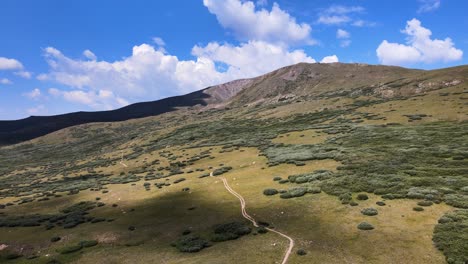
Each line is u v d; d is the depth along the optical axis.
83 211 79.94
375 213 47.25
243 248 42.22
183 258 42.56
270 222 51.22
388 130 109.88
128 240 53.97
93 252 50.53
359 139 103.88
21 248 57.03
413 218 44.31
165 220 62.06
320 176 70.31
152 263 42.78
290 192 62.91
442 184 55.47
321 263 35.38
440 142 85.62
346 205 52.44
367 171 68.38
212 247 44.97
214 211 62.19
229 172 96.25
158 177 110.81
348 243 39.56
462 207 45.50
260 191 69.56
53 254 52.00
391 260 34.53
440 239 36.88
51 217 78.56
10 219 81.00
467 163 65.50
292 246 40.72
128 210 74.38
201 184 86.94
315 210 52.66
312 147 104.69
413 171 63.75
